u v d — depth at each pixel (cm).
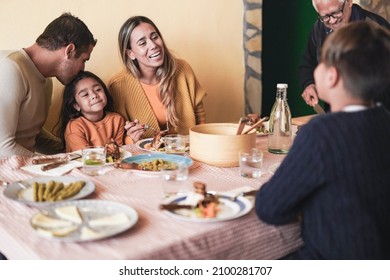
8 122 215
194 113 275
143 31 252
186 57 323
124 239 125
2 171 182
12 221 138
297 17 409
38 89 232
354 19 260
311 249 133
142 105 261
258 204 132
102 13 286
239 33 346
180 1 313
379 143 125
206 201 142
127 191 160
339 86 126
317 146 122
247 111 361
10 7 259
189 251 126
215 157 183
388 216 129
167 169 165
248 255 137
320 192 126
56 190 154
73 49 230
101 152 189
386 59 123
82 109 244
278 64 413
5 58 218
